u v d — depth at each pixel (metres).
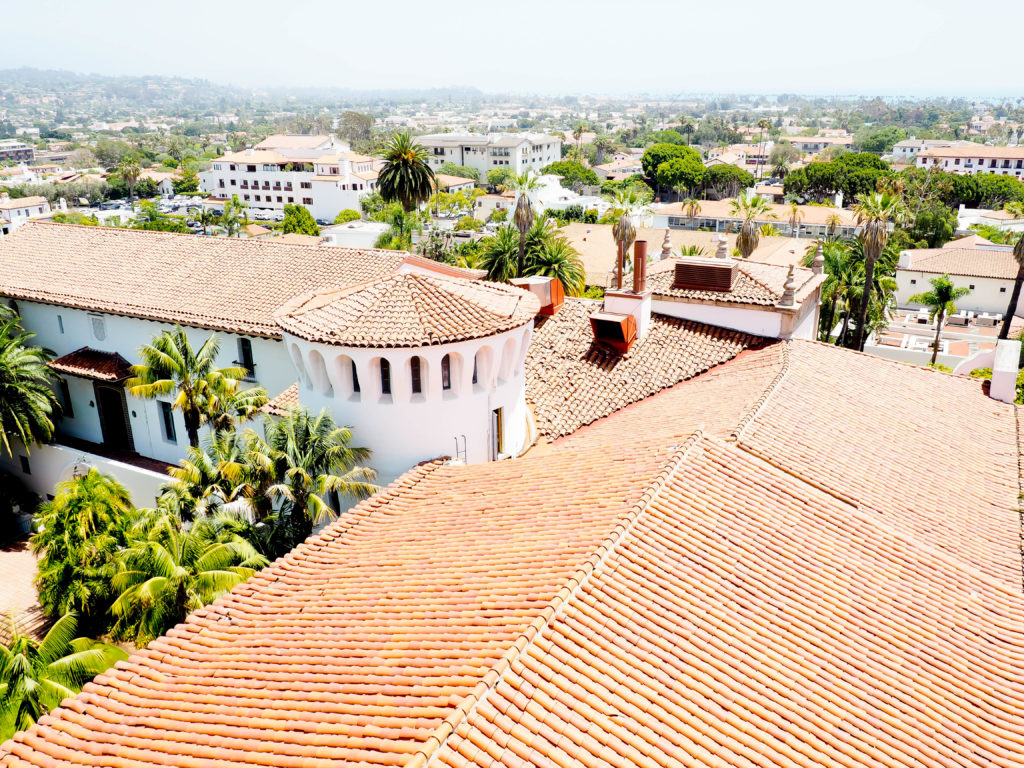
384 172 78.56
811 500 18.69
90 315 39.97
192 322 35.53
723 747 11.70
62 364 39.09
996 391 29.36
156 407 38.50
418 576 16.42
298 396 27.33
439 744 10.88
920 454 24.30
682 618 13.99
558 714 11.62
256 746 12.02
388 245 91.50
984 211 147.38
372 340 23.14
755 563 15.91
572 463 20.59
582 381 29.61
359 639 14.48
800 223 134.88
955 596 16.95
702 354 30.84
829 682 13.56
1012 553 20.14
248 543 24.61
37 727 13.82
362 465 24.94
